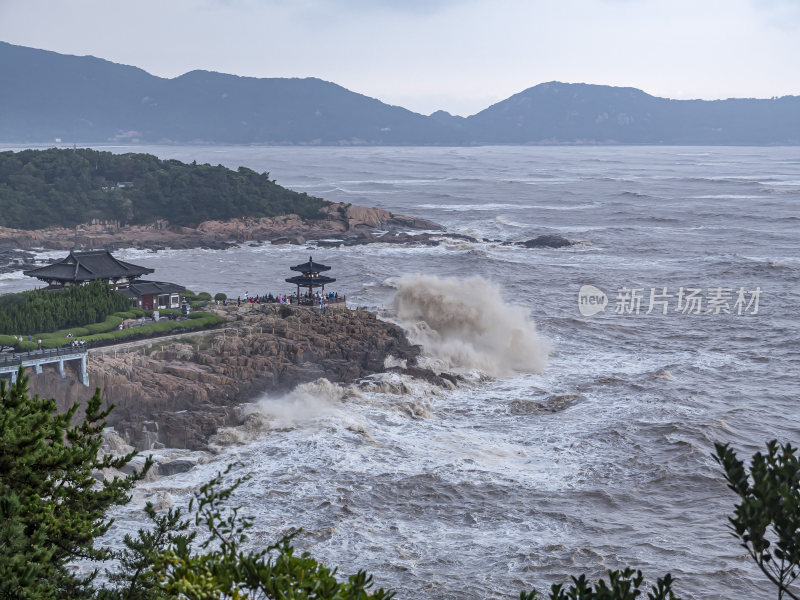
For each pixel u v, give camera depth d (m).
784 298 127.75
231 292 138.88
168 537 26.75
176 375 74.50
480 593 42.62
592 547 47.72
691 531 49.91
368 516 51.50
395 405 73.19
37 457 22.48
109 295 91.88
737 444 64.62
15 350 74.62
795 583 43.47
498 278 151.12
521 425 69.94
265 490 54.97
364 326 93.31
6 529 20.38
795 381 82.25
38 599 20.11
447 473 58.03
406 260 173.25
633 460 60.69
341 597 14.89
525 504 53.62
